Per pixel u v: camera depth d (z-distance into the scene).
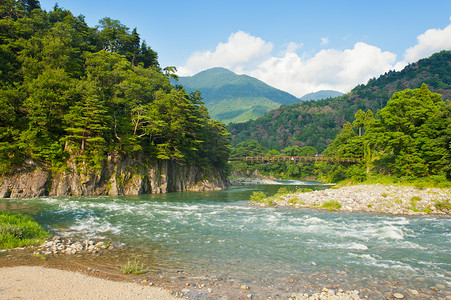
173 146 62.38
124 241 17.84
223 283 11.29
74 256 14.30
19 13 67.62
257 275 12.32
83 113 45.62
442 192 39.09
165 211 31.20
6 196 38.94
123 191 51.12
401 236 19.77
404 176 51.75
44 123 43.50
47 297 9.25
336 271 12.93
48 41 55.38
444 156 46.69
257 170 161.50
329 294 10.13
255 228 22.45
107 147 49.22
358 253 15.83
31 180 41.03
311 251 16.19
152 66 94.81
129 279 11.40
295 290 10.69
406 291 10.69
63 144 45.69
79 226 21.89
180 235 19.83
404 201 34.69
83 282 10.77
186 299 9.61
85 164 46.03
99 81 57.81
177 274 12.24
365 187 47.00
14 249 15.07
